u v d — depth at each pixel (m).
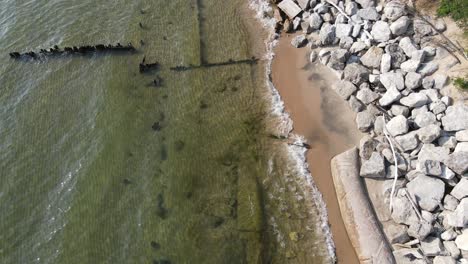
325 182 20.08
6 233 20.34
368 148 20.09
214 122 23.05
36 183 21.88
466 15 22.22
